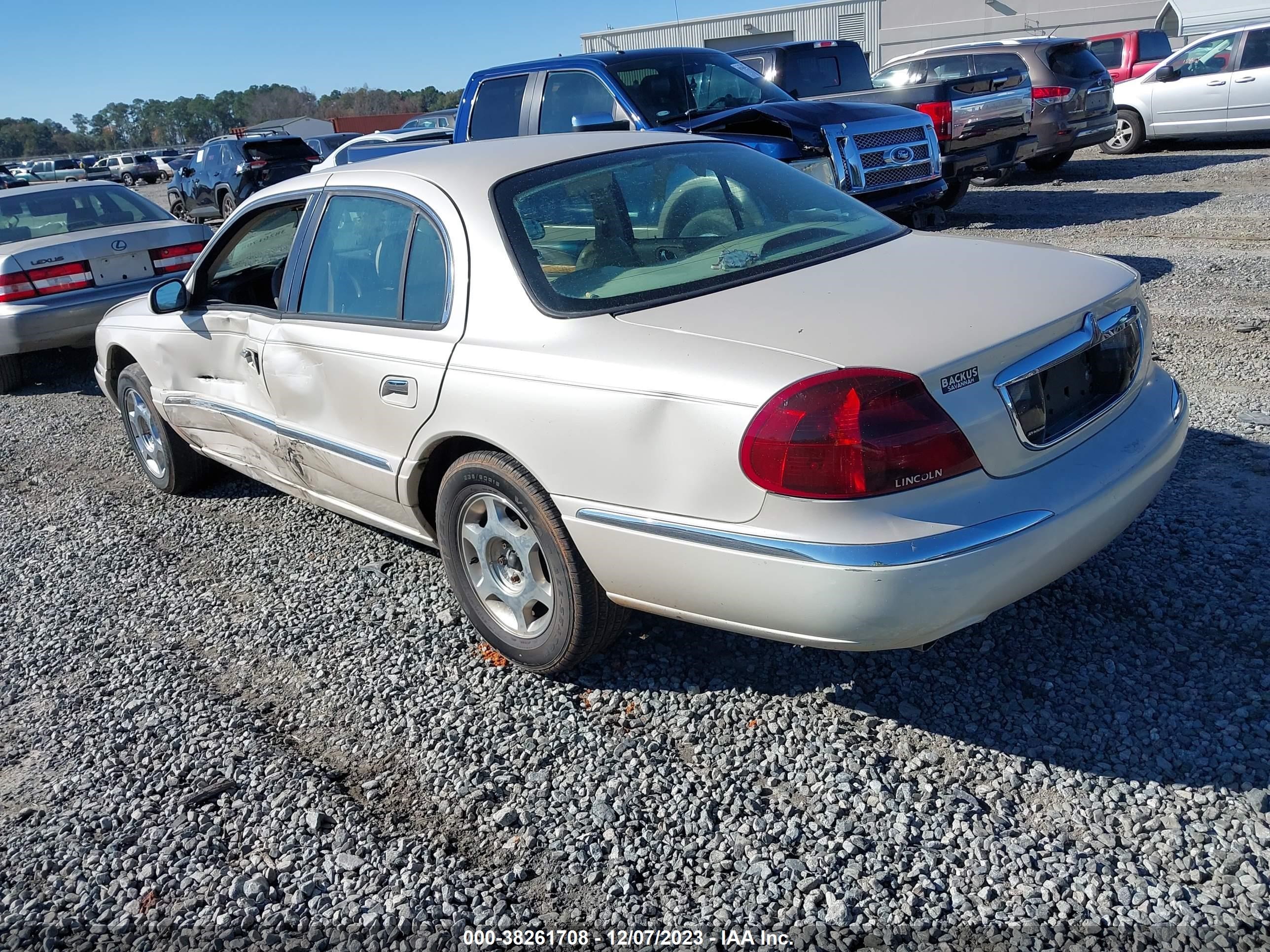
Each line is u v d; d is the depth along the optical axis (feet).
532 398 9.76
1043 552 8.53
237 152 62.80
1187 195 37.17
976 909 7.66
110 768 10.42
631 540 9.25
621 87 26.73
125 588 14.74
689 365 8.76
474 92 29.76
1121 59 63.72
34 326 25.53
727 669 10.98
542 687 11.07
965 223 35.73
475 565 11.35
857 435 7.99
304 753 10.41
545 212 10.85
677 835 8.75
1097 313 9.50
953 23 109.50
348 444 12.35
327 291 12.72
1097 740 9.29
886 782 9.05
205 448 16.42
